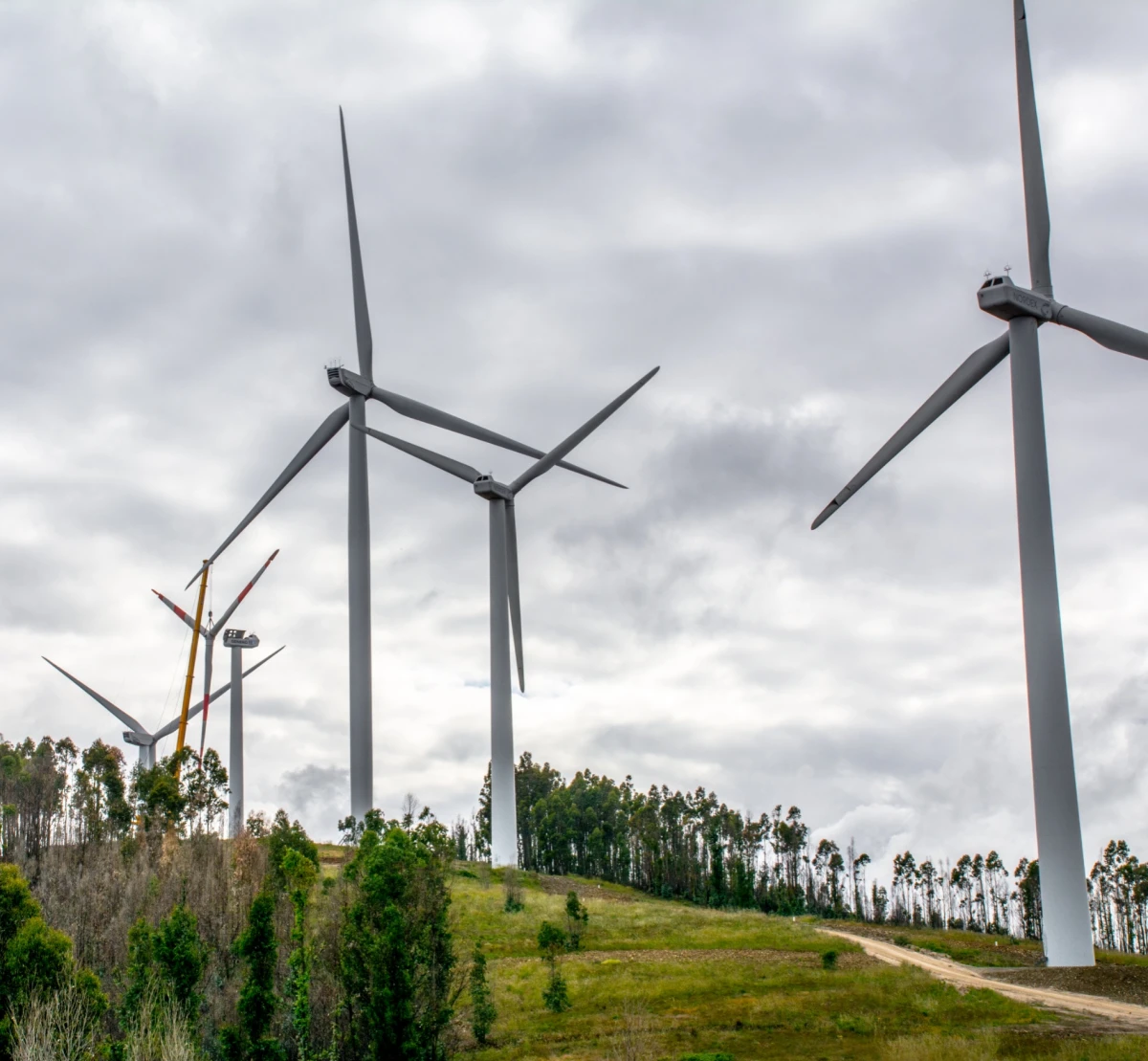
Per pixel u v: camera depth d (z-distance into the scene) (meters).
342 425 102.19
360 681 103.81
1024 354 70.50
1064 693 67.31
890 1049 43.19
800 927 87.88
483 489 114.81
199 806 100.81
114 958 58.41
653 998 57.19
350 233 100.38
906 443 73.38
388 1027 44.66
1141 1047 41.56
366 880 48.16
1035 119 72.81
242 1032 46.25
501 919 84.31
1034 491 69.31
